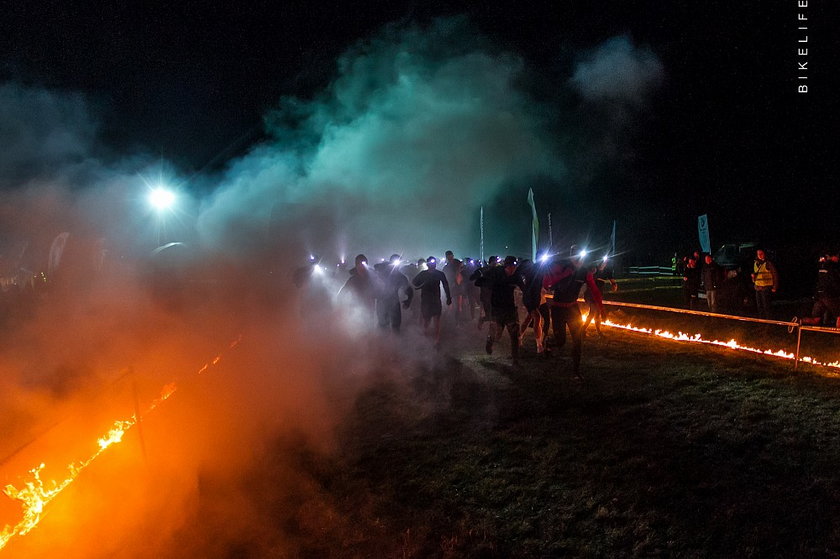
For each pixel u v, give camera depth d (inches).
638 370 312.5
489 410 250.2
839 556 132.4
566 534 147.9
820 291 422.6
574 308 294.2
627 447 200.2
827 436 203.5
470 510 161.9
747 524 147.9
